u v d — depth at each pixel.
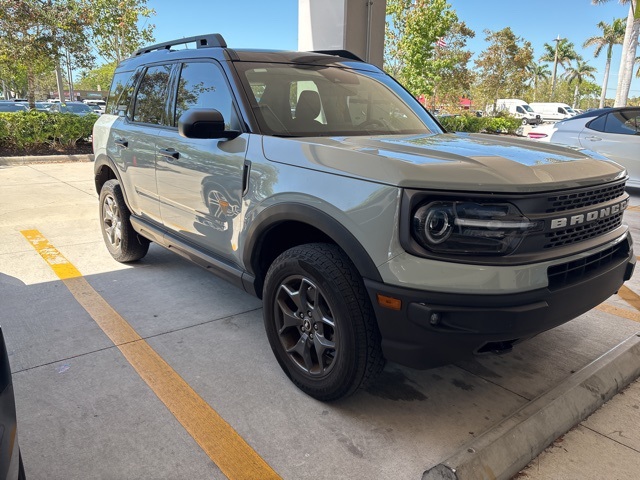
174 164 3.54
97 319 3.63
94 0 16.78
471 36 31.30
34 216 6.60
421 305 2.10
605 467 2.23
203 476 2.17
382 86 3.84
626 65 25.27
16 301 3.91
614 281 2.56
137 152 4.07
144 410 2.60
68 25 14.33
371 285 2.22
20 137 12.67
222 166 3.05
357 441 2.40
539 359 3.17
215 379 2.90
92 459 2.25
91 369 2.97
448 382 2.92
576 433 2.46
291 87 3.30
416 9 22.19
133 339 3.35
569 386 2.64
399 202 2.12
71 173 10.43
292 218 2.55
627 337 3.46
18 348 3.20
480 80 34.84
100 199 4.92
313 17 8.12
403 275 2.12
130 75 4.57
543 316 2.15
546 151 2.69
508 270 2.07
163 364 3.05
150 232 4.10
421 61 22.72
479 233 2.07
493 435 2.21
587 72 65.50
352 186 2.29
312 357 2.70
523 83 36.50
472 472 2.01
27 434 2.40
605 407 2.68
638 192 9.12
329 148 2.49
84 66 15.51
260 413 2.60
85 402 2.66
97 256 5.06
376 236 2.19
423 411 2.63
